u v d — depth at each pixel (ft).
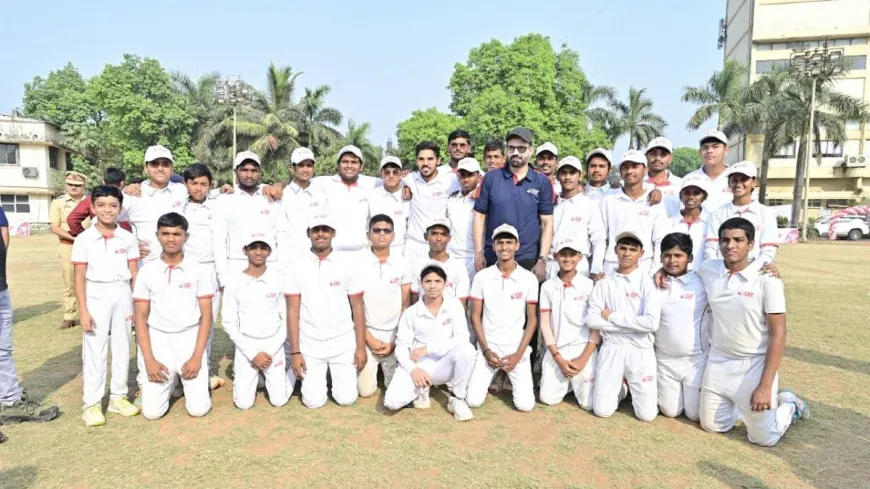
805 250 71.87
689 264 16.33
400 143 118.01
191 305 14.64
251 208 18.43
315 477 11.32
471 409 15.44
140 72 111.86
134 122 110.42
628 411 15.33
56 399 15.66
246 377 15.20
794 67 98.78
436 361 15.08
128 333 14.90
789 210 113.50
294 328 15.34
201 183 17.53
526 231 17.21
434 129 106.52
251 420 14.40
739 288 13.12
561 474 11.52
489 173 17.58
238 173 18.42
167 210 17.48
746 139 136.15
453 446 12.83
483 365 15.88
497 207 17.20
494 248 16.03
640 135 120.37
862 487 11.02
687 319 14.23
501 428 13.98
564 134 96.37
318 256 15.81
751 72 138.10
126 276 14.80
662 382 14.75
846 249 73.67
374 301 16.53
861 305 30.22
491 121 89.10
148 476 11.34
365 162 131.44
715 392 13.62
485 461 12.08
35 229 107.76
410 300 17.10
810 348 21.22
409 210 20.16
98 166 121.29
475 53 99.66
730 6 163.43
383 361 16.99
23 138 109.40
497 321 15.76
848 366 18.93
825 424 14.16
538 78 91.50
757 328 13.03
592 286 15.80
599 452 12.59
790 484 11.13
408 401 14.74
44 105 143.84
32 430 13.57
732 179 15.94
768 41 136.26
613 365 14.76
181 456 12.25
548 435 13.55
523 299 15.79
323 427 13.94
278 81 119.44
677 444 13.07
